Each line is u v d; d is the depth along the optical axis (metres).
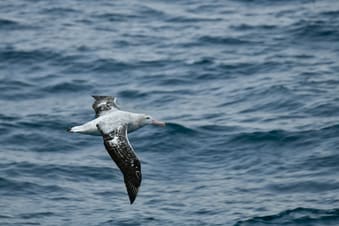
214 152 25.77
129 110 29.03
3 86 31.17
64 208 22.75
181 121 27.67
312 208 22.28
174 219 22.06
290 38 35.69
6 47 35.03
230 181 24.09
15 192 23.50
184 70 32.44
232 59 33.53
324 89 29.89
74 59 33.72
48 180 24.20
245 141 26.16
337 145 25.38
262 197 23.11
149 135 26.58
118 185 24.14
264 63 32.94
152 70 32.59
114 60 33.53
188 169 24.92
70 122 28.11
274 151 25.53
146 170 24.77
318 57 33.62
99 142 26.70
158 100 29.83
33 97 30.45
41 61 33.69
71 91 30.94
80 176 24.53
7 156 25.53
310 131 26.38
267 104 28.89
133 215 22.30
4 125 27.55
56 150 26.19
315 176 23.94
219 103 29.33
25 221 21.98
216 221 21.88
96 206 22.89
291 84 30.44
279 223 21.73
